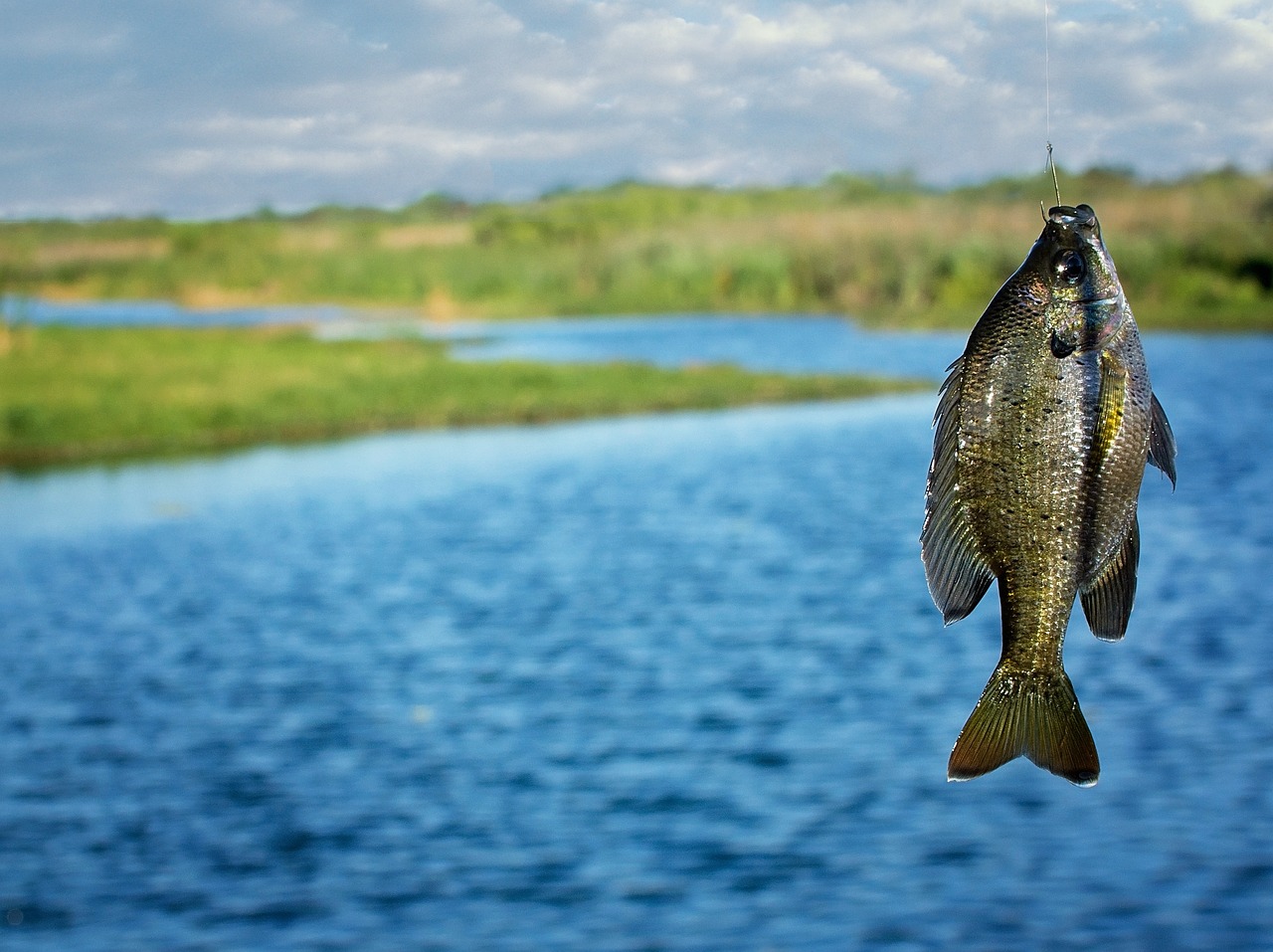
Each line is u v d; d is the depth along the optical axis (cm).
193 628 1938
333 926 1061
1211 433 3147
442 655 1777
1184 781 1269
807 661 1694
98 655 1814
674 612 1941
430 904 1101
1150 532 2284
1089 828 1188
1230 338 4859
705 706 1530
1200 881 1081
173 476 3081
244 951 1023
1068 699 387
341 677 1698
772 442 3347
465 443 3453
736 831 1207
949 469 394
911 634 1800
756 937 1024
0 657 1808
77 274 10781
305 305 9594
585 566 2233
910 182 7406
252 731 1506
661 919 1056
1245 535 2236
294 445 3450
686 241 8419
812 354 5000
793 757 1377
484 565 2258
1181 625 1756
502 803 1286
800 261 7519
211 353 4738
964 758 388
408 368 4375
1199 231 5656
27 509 2744
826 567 2175
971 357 393
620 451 3303
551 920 1060
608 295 8188
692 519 2556
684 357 4966
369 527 2559
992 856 1138
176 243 11162
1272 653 1625
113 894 1130
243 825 1262
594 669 1689
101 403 3700
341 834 1237
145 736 1506
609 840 1203
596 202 11275
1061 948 990
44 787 1359
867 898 1078
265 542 2450
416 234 10644
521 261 9131
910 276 6469
